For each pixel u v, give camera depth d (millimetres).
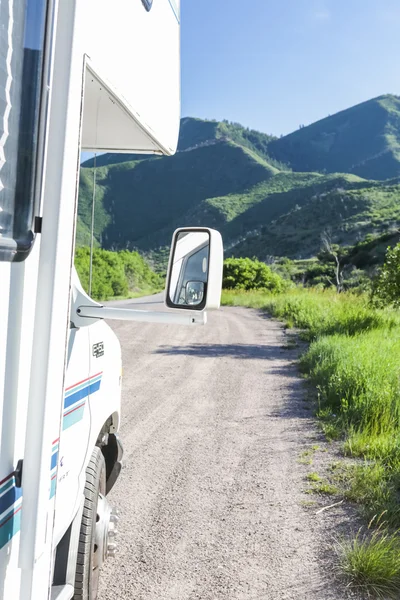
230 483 5734
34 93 1796
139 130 3355
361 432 7039
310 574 4051
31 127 1789
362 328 15305
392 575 3910
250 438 7211
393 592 3836
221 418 8148
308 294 27641
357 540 4488
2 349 1723
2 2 1623
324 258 68375
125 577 3988
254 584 3928
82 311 2609
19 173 1746
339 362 10102
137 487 5598
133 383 10406
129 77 2676
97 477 3031
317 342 13445
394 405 7566
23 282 1822
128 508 5117
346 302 20484
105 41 2318
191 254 2500
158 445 6895
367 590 3826
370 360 9539
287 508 5141
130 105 2719
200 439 7156
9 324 1755
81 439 2734
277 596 3785
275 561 4230
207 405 8891
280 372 11672
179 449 6758
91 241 2814
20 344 1823
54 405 1874
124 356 13266
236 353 14102
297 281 61688
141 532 4672
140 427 7641
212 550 4398
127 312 2576
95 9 2189
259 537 4605
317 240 128125
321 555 4309
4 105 1661
